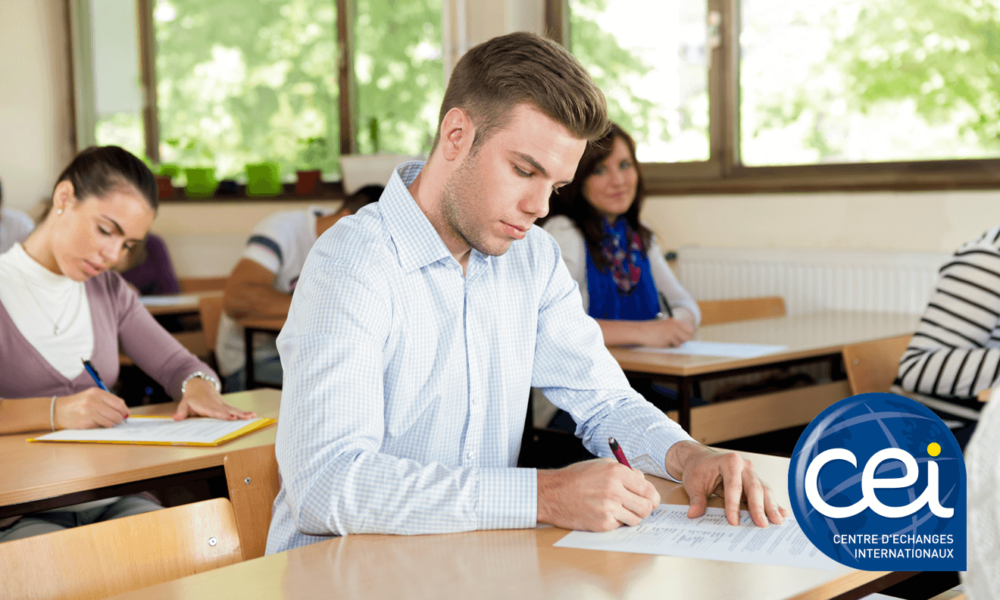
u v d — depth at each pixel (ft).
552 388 4.41
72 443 4.94
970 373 6.43
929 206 10.26
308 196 15.31
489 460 4.08
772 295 11.30
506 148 3.42
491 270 4.03
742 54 11.73
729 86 11.78
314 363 3.38
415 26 14.24
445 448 3.90
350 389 3.37
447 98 3.64
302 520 3.27
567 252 8.82
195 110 16.99
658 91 12.41
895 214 10.52
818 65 11.12
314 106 15.56
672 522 3.25
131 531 3.35
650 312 9.04
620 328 7.79
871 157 10.80
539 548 3.01
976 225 9.93
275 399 6.11
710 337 8.39
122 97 17.79
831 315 10.10
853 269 10.57
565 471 3.30
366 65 14.97
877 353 7.54
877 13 10.58
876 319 9.69
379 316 3.55
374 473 3.23
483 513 3.20
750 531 3.13
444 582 2.71
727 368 7.06
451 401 3.88
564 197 8.94
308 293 3.57
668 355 7.29
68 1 17.84
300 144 15.78
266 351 10.08
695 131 12.16
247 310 9.89
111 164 5.66
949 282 6.85
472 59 3.55
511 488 3.24
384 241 3.71
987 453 1.90
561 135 3.36
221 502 3.59
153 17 17.20
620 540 3.06
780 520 3.22
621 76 12.69
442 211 3.71
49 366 5.86
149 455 4.67
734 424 7.21
